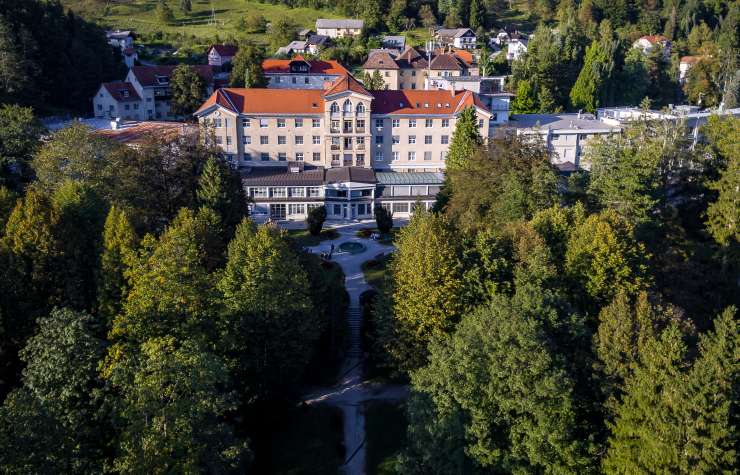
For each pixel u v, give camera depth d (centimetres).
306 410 6188
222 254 6656
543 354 4553
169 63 19500
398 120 11969
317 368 6850
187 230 6184
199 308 5334
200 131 9006
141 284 5175
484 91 13638
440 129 12056
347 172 11588
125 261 5478
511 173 7475
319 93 12100
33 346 4441
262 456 5609
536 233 6231
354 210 11425
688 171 8644
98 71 15825
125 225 5766
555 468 4431
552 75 17338
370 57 17950
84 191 6675
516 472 4503
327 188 11250
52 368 4209
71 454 3772
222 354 5356
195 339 4809
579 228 6306
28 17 14125
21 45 13338
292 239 7038
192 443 4047
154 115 15075
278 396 6097
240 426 5716
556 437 4412
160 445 3850
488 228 6512
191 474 3850
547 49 17500
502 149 7969
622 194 7394
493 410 4725
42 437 3541
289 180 11306
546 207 7369
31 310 5544
